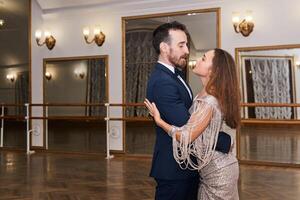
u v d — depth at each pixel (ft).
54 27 27.63
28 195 14.75
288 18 21.36
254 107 22.24
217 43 22.81
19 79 28.78
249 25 21.93
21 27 28.66
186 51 6.17
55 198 14.29
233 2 22.41
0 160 23.38
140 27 25.08
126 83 25.48
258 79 21.98
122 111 25.53
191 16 23.45
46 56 27.89
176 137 5.70
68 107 27.17
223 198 5.90
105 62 26.04
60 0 26.55
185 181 6.17
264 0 21.76
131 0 24.77
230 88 5.89
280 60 21.57
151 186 16.06
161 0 24.03
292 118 21.45
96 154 25.39
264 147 22.03
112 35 25.85
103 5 25.71
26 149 27.96
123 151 25.41
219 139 5.88
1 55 29.25
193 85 22.71
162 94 5.91
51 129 27.78
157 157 6.30
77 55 26.94
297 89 21.27
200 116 5.70
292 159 21.50
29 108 28.04
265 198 13.89
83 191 15.31
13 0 28.68
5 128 29.09
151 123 24.70
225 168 5.90
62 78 27.43
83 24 26.73
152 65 24.77
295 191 14.90
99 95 26.25
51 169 20.21
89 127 26.58
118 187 15.94
